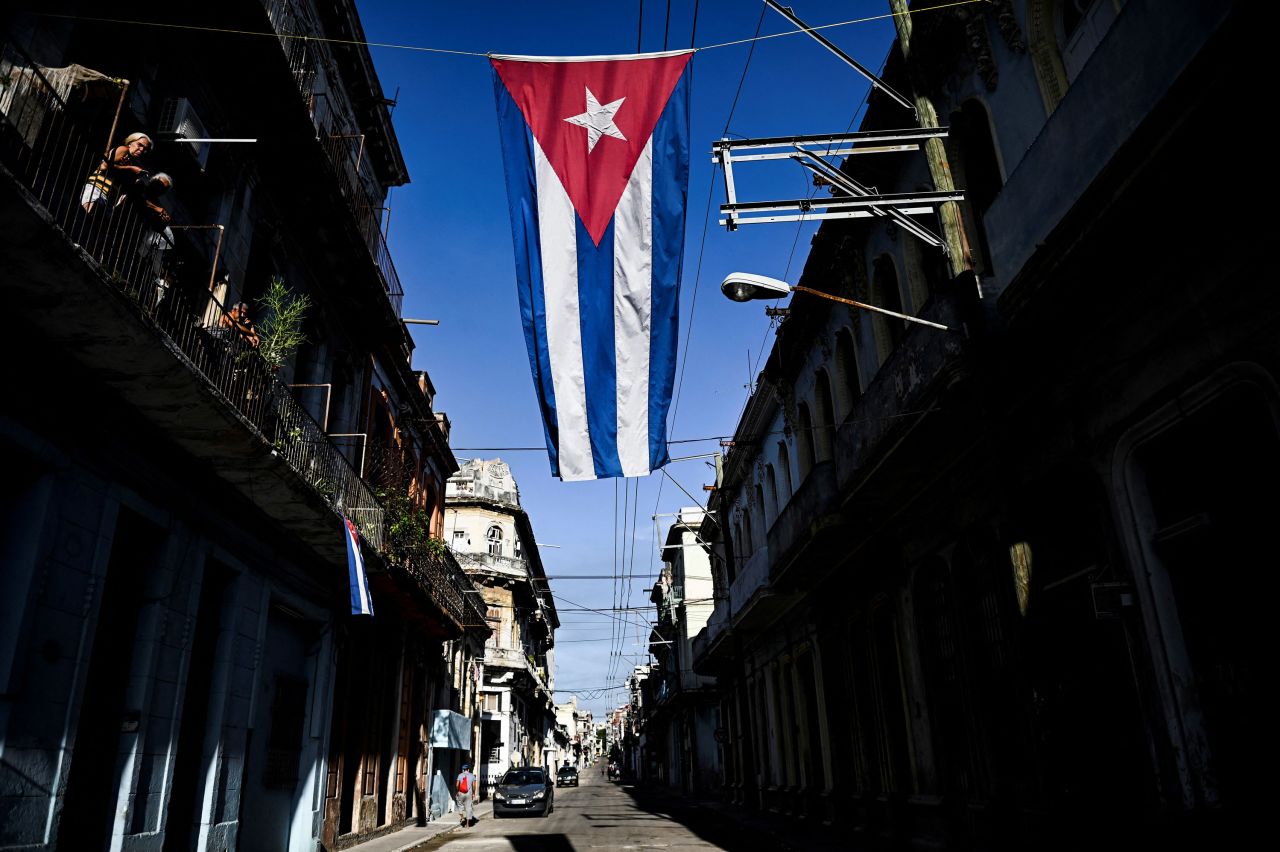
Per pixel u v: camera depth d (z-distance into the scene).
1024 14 8.20
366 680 15.71
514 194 7.18
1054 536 8.03
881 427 10.23
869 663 13.76
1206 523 5.89
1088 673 7.47
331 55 13.74
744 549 24.05
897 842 12.03
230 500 9.61
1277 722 5.39
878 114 11.27
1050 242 6.30
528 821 21.88
